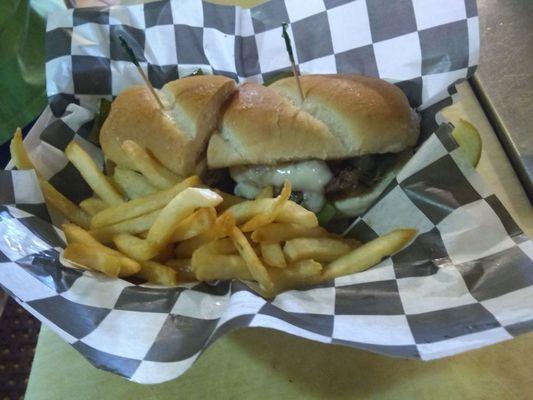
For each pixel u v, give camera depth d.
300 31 0.34
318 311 0.23
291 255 0.25
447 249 0.25
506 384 0.22
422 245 0.25
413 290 0.24
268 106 0.29
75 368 0.24
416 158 0.26
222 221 0.25
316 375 0.23
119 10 0.34
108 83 0.34
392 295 0.23
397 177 0.27
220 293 0.25
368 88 0.29
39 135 0.32
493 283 0.23
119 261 0.25
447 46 0.30
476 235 0.25
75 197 0.33
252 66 0.35
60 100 0.33
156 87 0.35
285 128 0.29
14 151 0.28
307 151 0.29
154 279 0.26
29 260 0.24
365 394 0.22
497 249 0.24
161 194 0.28
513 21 0.36
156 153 0.30
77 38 0.33
